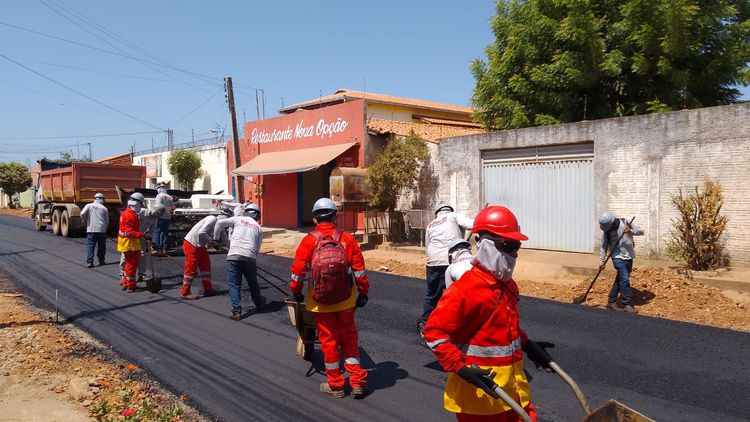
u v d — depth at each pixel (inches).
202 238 384.2
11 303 372.2
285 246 682.2
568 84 600.1
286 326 314.3
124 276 422.6
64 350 270.4
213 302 377.4
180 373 238.4
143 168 838.5
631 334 285.7
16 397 209.8
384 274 476.4
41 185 932.6
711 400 203.8
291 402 206.7
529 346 133.4
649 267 394.6
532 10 627.2
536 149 532.1
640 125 454.9
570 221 509.4
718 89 613.3
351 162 734.5
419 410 197.9
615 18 603.5
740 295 355.9
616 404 116.2
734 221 407.5
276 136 887.1
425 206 636.7
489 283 120.9
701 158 423.2
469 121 1204.5
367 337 288.0
